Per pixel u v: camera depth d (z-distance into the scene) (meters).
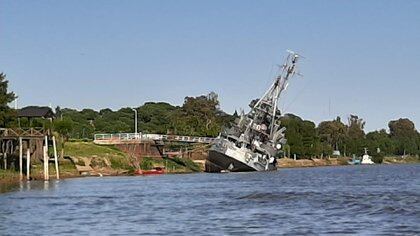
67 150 156.88
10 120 123.88
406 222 49.94
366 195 77.88
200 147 199.88
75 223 53.91
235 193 85.94
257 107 169.62
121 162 160.88
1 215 60.31
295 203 68.00
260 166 169.88
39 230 49.88
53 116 150.25
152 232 47.72
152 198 78.94
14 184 108.19
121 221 54.91
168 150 193.12
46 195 83.94
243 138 167.25
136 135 179.88
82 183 113.88
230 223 51.78
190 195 83.62
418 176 152.38
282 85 172.25
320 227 48.41
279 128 196.75
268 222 51.91
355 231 46.06
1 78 123.62
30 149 123.19
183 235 45.75
